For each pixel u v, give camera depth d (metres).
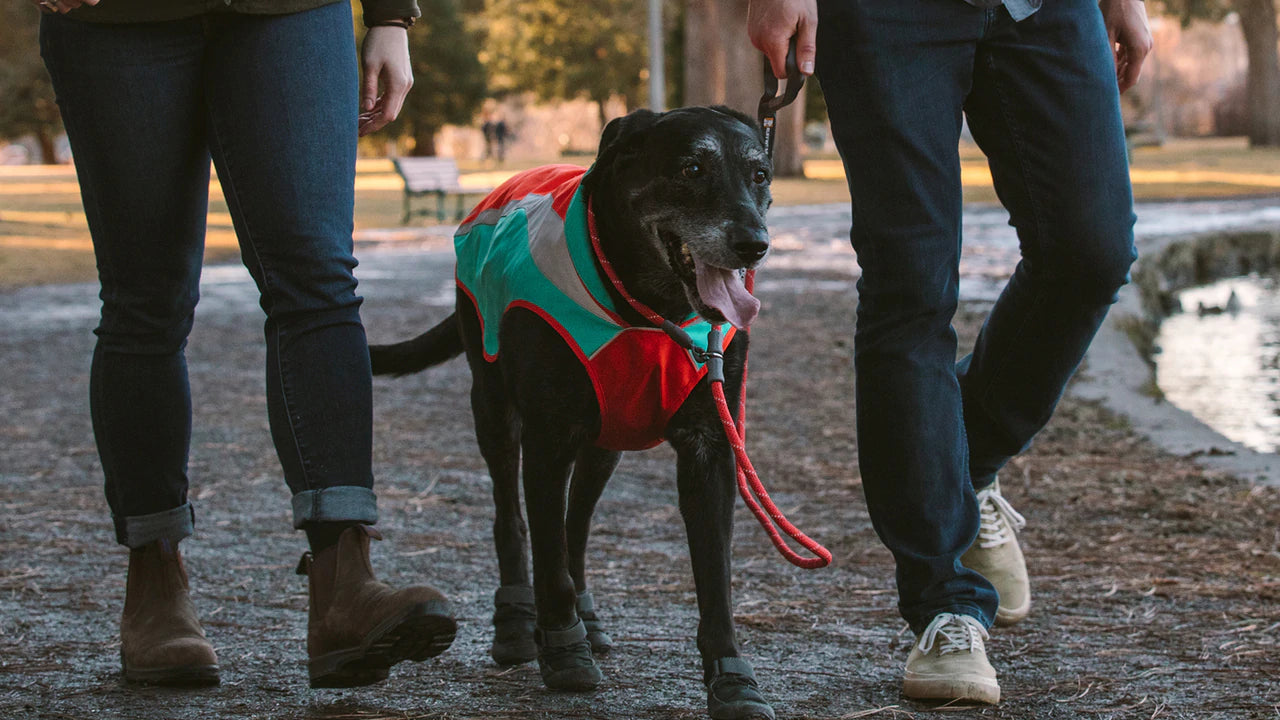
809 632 3.23
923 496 2.76
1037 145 2.69
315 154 2.60
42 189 29.00
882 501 2.81
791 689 2.81
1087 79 2.66
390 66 2.86
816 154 54.88
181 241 2.73
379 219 20.88
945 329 2.80
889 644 3.14
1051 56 2.65
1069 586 3.58
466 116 48.06
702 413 2.68
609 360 2.64
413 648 2.47
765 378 7.45
